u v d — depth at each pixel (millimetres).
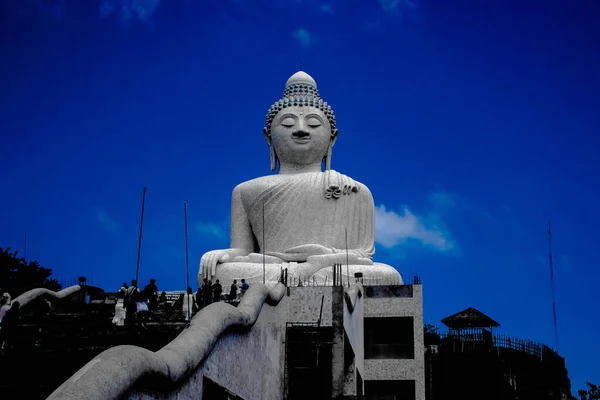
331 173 42875
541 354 43625
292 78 46938
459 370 39812
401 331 36250
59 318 26578
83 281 36594
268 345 24469
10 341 21125
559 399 43812
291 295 28031
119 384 12430
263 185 43031
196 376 16922
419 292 36344
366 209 42656
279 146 44562
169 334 20828
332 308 27734
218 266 40281
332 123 45312
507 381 40250
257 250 44031
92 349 19391
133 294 25344
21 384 17688
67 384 11789
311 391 26969
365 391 35844
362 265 39188
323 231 41750
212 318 18281
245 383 21234
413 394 35531
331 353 27266
